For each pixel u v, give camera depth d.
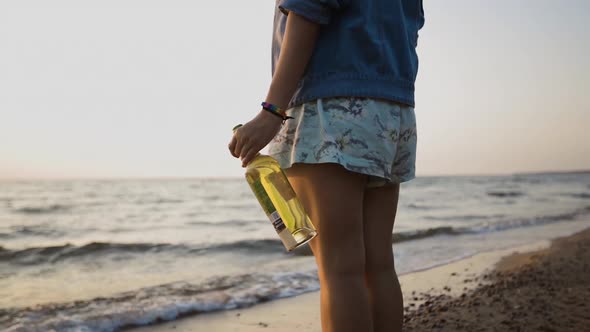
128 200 30.78
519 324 2.93
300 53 1.22
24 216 18.59
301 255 7.15
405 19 1.39
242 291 4.23
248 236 10.73
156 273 5.94
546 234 9.20
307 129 1.25
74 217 18.20
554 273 4.68
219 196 36.12
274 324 3.25
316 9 1.19
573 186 47.50
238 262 6.73
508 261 5.84
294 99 1.29
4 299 4.27
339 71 1.23
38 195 36.88
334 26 1.25
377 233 1.43
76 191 45.09
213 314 3.51
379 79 1.25
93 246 8.73
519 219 12.95
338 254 1.24
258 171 1.24
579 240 7.70
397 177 1.38
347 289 1.23
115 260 7.35
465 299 3.74
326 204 1.23
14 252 8.11
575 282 4.17
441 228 10.46
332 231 1.24
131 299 3.94
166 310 3.54
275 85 1.21
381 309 1.39
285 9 1.21
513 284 4.25
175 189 50.97
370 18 1.25
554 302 3.43
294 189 1.31
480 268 5.37
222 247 8.51
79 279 5.55
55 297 4.34
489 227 10.75
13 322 3.31
